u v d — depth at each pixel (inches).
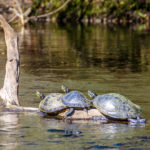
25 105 430.0
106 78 593.6
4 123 358.9
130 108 369.4
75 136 321.7
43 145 299.7
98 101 379.9
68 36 1257.4
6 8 1571.1
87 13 1776.6
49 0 1728.6
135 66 718.5
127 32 1385.3
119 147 296.5
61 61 773.9
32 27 1502.2
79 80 576.4
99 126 352.2
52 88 515.5
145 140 312.5
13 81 437.7
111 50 949.2
